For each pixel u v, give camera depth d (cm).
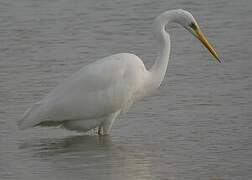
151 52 2223
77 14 2575
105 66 1672
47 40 2338
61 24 2481
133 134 1677
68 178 1419
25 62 2153
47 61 2159
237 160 1500
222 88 1934
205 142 1605
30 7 2652
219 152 1546
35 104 1656
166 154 1547
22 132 1702
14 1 2717
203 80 2000
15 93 1917
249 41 2283
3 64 2139
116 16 2545
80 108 1662
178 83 1983
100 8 2628
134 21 2492
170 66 2112
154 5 2642
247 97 1866
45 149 1592
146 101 1869
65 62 2150
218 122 1716
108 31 2411
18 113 1786
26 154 1563
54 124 1683
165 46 1716
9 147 1605
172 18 1738
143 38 2339
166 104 1844
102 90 1662
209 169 1455
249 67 2077
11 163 1509
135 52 2227
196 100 1859
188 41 2308
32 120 1636
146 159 1521
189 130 1677
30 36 2375
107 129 1686
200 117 1750
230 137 1627
